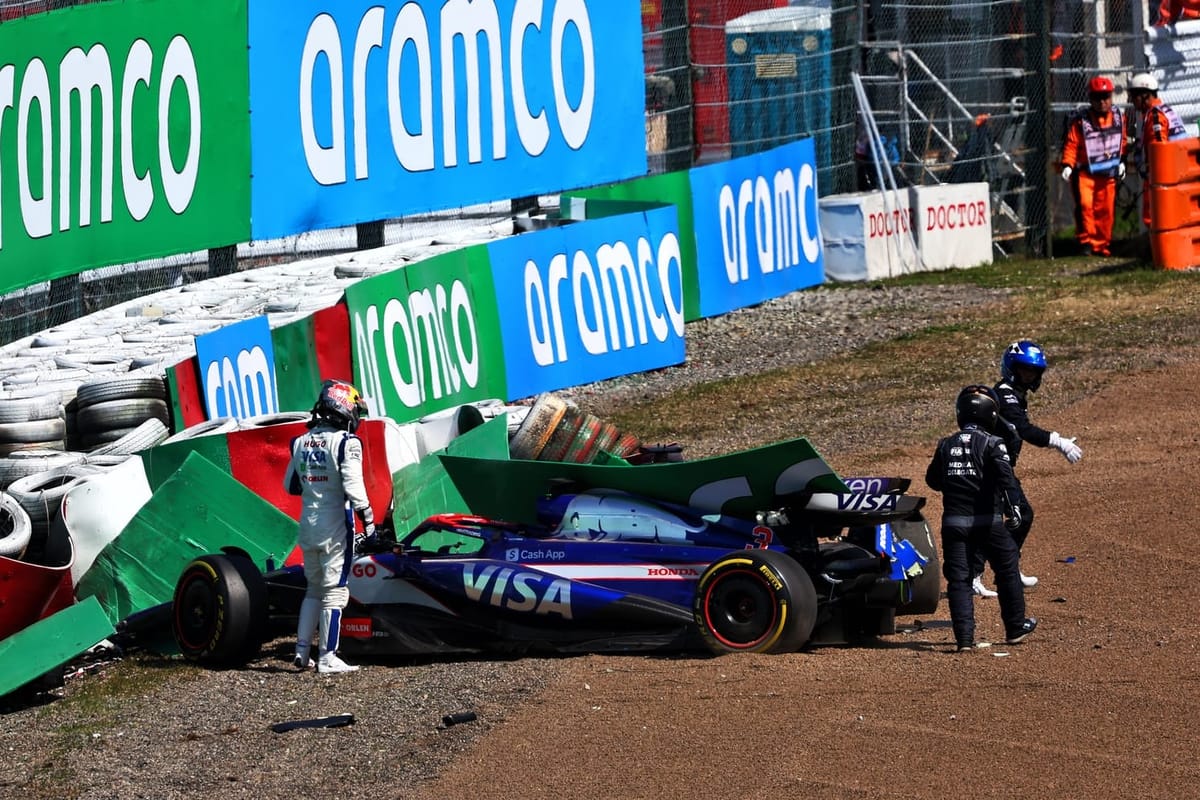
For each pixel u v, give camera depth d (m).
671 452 39.69
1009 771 25.33
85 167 55.22
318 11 64.56
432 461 43.56
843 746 27.06
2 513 39.69
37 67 52.78
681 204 77.81
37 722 33.62
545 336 68.00
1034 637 33.53
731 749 27.36
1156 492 45.91
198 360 49.34
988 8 93.62
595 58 79.88
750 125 88.44
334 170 66.06
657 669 33.00
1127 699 28.36
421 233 82.06
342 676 35.34
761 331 78.69
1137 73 93.94
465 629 36.12
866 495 33.91
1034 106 92.56
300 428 43.56
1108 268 86.31
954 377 65.06
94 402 47.22
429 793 26.66
